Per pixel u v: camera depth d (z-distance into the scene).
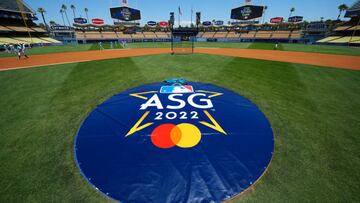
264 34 63.47
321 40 48.84
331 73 12.35
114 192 3.44
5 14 42.25
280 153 4.45
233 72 12.47
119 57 20.62
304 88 9.05
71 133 5.32
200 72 12.48
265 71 12.86
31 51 29.05
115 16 65.69
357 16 44.06
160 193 3.39
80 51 28.94
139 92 8.50
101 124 5.77
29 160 4.24
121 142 4.87
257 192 3.41
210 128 5.50
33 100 7.71
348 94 8.27
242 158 4.27
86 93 8.48
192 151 4.49
